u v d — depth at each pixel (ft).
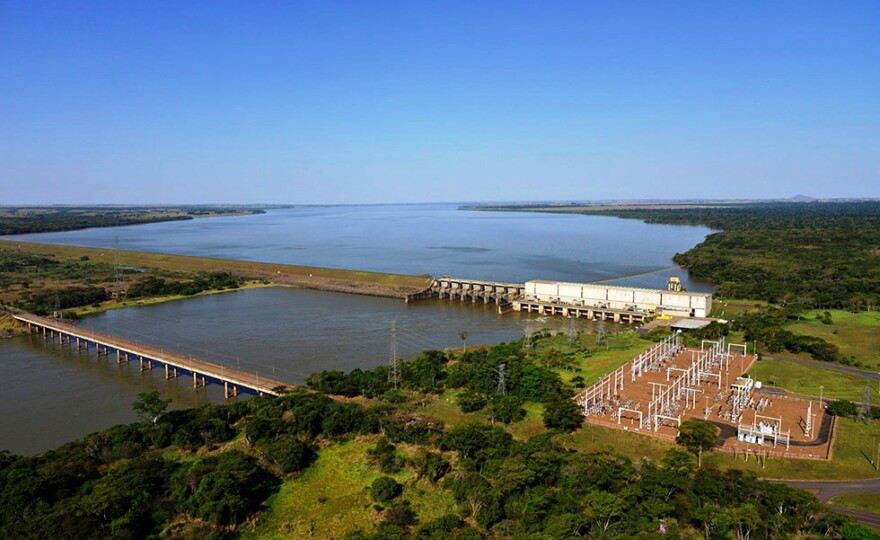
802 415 351.05
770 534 223.51
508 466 270.46
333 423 334.65
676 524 229.86
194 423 333.83
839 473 280.10
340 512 262.47
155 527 250.16
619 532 223.51
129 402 431.43
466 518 250.98
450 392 408.67
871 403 370.94
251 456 305.53
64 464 288.10
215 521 249.96
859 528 215.51
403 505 263.08
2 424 388.98
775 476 279.08
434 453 306.14
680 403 375.25
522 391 394.52
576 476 265.34
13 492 254.27
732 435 323.78
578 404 363.15
